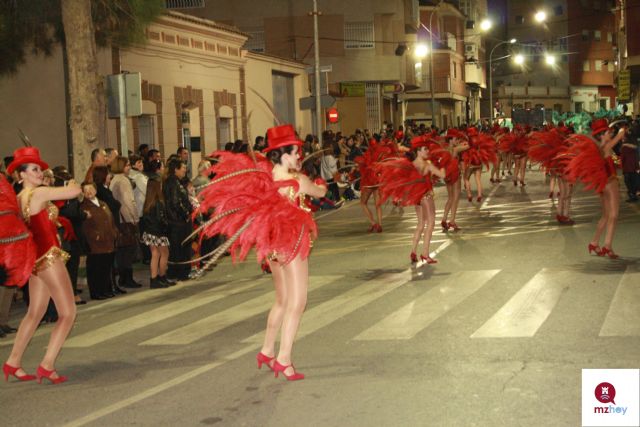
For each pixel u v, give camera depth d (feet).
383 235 56.13
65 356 27.96
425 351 25.11
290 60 121.90
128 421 20.25
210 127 95.45
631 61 153.89
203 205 23.34
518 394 20.40
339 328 28.99
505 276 37.06
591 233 49.83
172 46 85.66
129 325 32.45
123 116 47.09
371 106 154.40
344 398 20.99
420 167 42.01
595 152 39.42
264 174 23.04
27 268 23.48
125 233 41.55
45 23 57.52
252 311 33.40
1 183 23.61
